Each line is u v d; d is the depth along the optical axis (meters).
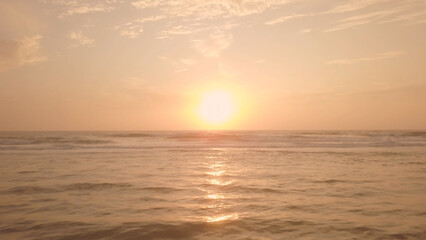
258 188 9.59
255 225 6.02
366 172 12.84
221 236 5.43
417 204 7.62
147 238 5.36
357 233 5.55
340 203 7.73
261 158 18.39
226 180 10.99
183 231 5.68
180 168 14.07
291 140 38.78
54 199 8.17
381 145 30.39
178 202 7.88
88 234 5.53
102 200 8.07
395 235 5.44
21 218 6.47
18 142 33.75
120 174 12.29
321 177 11.60
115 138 44.69
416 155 20.08
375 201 7.94
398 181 10.78
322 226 5.95
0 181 10.71
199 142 35.22
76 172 12.80
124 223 6.13
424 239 5.25
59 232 5.63
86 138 43.78
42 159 17.77
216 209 7.20
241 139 41.41
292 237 5.37
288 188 9.59
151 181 10.78
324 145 30.36
